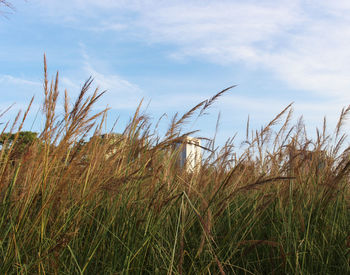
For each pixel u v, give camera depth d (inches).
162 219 103.3
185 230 99.6
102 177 106.5
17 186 99.7
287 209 124.1
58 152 91.9
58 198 95.6
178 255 95.3
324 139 146.9
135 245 96.0
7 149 108.8
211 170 150.5
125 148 118.8
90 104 90.4
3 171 92.7
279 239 107.6
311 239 111.3
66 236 85.7
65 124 94.0
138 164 118.6
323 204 114.9
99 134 117.1
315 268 107.0
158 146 115.0
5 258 81.9
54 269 84.0
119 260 94.0
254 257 115.8
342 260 107.8
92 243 93.1
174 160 129.0
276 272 107.0
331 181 112.2
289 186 122.2
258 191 131.8
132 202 106.9
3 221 90.7
